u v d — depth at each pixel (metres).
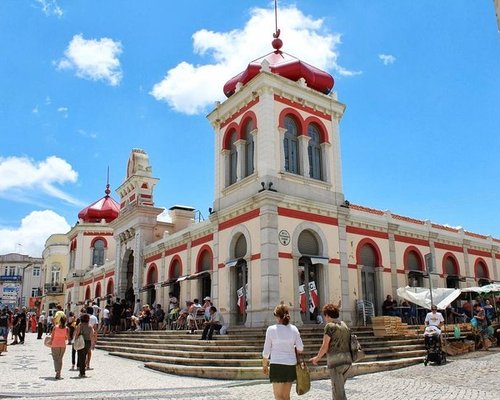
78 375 13.45
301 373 7.15
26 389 10.90
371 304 22.22
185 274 26.08
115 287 33.81
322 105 22.88
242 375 12.74
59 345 12.88
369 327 19.55
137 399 9.57
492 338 20.36
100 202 46.25
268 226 18.88
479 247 31.20
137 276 30.70
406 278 25.03
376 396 9.92
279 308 7.49
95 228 44.22
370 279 23.44
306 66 23.02
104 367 15.37
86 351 13.52
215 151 23.73
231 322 20.17
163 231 32.09
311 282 19.83
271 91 20.91
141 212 31.44
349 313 20.80
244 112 22.09
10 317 30.67
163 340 18.98
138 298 30.17
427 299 19.72
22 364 15.99
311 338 16.64
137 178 32.44
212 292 21.75
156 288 28.69
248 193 20.64
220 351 15.45
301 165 21.36
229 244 21.12
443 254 28.22
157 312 25.53
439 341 15.43
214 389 10.98
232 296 20.56
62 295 50.53
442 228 28.97
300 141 21.67
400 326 19.08
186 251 26.36
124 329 25.83
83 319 13.62
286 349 7.19
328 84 23.64
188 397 9.88
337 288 20.69
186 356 15.45
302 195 20.70
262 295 18.41
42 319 28.91
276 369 7.07
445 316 22.83
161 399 9.61
